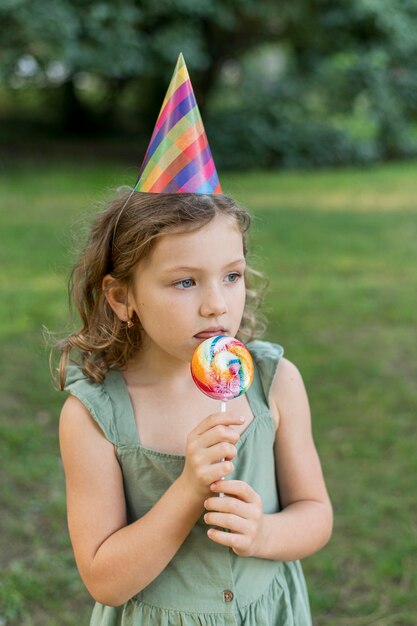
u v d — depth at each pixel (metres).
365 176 13.20
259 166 13.73
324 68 14.54
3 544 3.31
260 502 1.53
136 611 1.68
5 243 8.05
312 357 5.15
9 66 11.42
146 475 1.66
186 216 1.51
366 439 4.12
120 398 1.69
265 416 1.75
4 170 12.65
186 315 1.53
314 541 1.72
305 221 9.42
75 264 1.87
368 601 2.99
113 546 1.57
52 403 4.52
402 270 7.39
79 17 11.55
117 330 1.73
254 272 2.00
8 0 10.82
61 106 17.61
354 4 13.41
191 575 1.67
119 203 1.68
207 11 12.47
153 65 12.49
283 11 13.23
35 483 3.74
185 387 1.71
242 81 16.61
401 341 5.49
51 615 2.93
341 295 6.54
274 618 1.76
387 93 14.54
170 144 1.59
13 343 5.36
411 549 3.25
